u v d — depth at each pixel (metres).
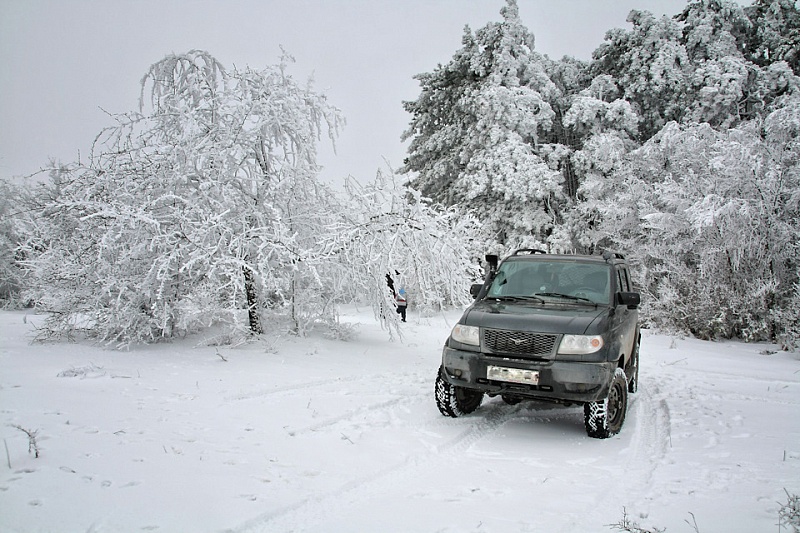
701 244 16.44
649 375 10.09
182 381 7.45
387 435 5.75
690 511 3.85
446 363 6.36
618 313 6.90
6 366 7.55
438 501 4.03
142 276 9.33
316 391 7.46
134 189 9.48
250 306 10.56
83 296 9.45
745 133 15.82
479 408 7.30
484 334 6.25
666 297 16.34
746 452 5.34
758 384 9.28
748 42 27.38
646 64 25.66
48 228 9.45
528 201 24.91
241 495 3.90
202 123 10.37
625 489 4.40
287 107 10.55
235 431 5.48
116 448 4.64
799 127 15.18
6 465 4.05
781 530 3.44
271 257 10.19
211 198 9.63
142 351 9.28
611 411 6.18
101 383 6.99
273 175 10.83
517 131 25.12
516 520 3.70
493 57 27.00
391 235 9.99
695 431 6.18
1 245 20.20
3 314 17.86
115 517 3.41
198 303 9.88
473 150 26.34
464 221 11.73
